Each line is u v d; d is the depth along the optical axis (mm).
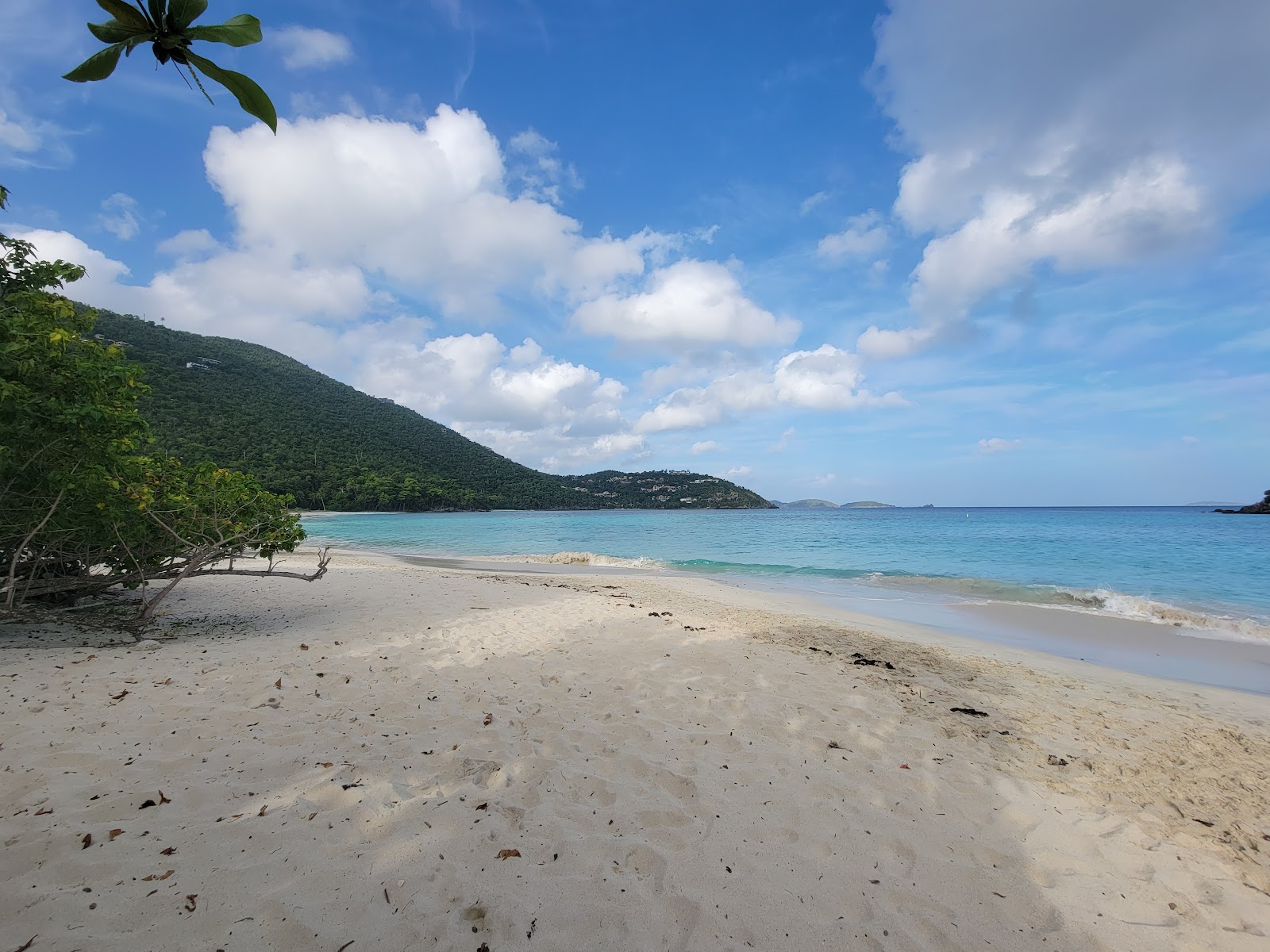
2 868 2227
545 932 2109
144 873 2254
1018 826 3139
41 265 6324
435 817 2820
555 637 7184
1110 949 2254
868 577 16469
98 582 6457
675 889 2416
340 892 2225
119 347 6301
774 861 2676
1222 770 4031
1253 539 29047
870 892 2496
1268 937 2357
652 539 33469
